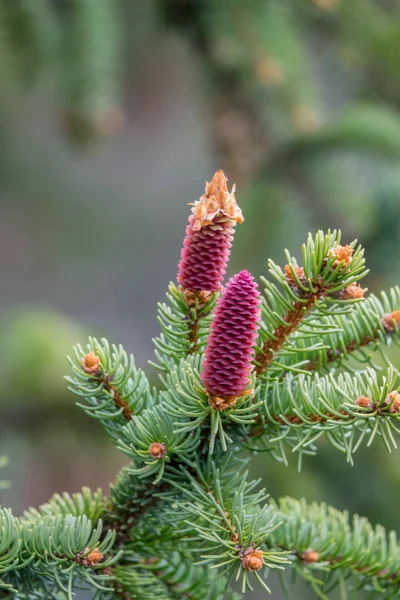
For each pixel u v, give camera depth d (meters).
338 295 0.79
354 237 1.54
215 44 1.43
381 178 1.53
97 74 1.38
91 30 1.37
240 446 0.80
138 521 0.81
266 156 1.48
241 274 0.77
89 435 1.53
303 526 0.83
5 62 1.40
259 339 0.80
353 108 1.50
